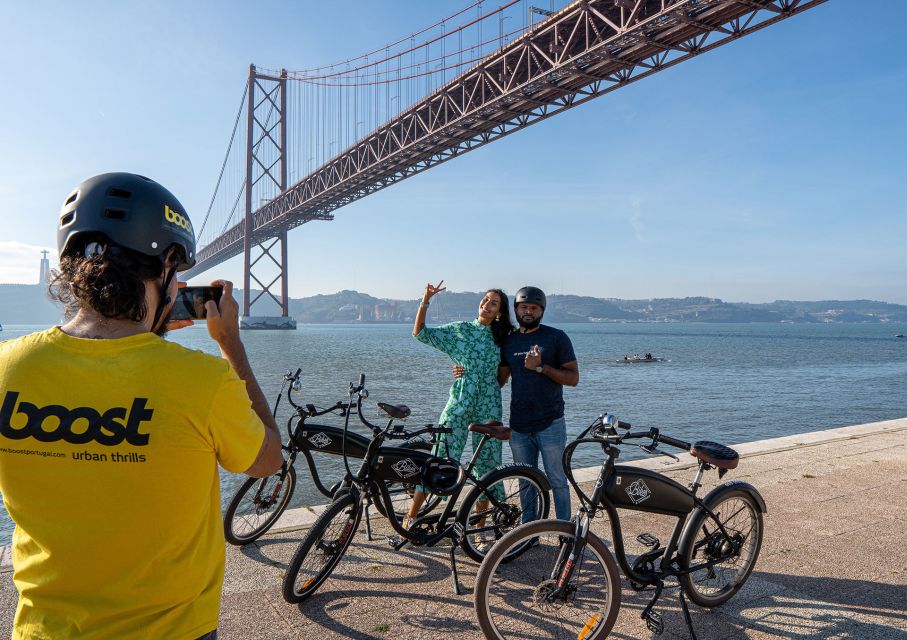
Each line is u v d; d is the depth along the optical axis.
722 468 2.88
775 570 3.46
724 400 25.66
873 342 111.19
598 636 2.64
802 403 24.84
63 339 0.93
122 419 0.88
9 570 3.18
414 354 58.66
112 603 0.89
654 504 2.83
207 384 0.93
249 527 3.70
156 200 1.00
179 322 1.08
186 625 0.94
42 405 0.89
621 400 25.41
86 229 0.95
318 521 2.96
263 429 1.04
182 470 0.90
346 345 79.94
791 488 4.92
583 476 4.96
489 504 3.60
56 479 0.88
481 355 3.89
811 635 2.79
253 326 126.31
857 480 5.14
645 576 2.84
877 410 22.89
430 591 3.10
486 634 2.57
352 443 3.42
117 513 0.88
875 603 3.09
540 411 3.72
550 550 3.56
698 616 2.96
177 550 0.93
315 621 2.80
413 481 3.31
